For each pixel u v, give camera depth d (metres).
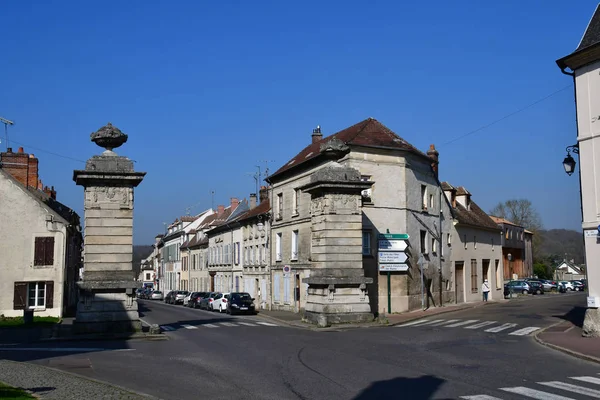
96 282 21.97
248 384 11.80
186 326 27.80
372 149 34.03
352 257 27.23
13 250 33.72
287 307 39.19
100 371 13.48
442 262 39.56
